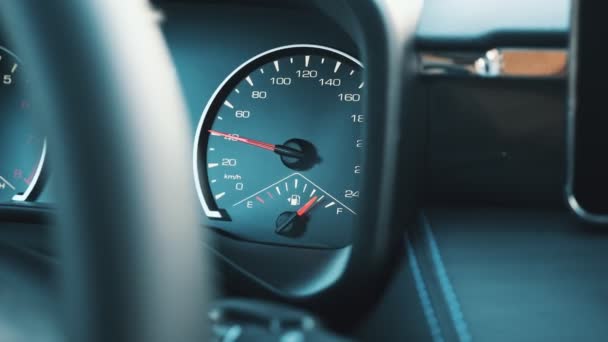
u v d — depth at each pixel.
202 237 0.54
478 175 1.81
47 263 0.67
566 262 1.42
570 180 1.47
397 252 1.59
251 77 1.75
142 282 0.46
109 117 0.45
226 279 1.64
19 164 1.75
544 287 1.31
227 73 1.75
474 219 1.71
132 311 0.45
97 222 0.44
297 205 1.72
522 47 1.71
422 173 1.81
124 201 0.45
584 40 1.42
